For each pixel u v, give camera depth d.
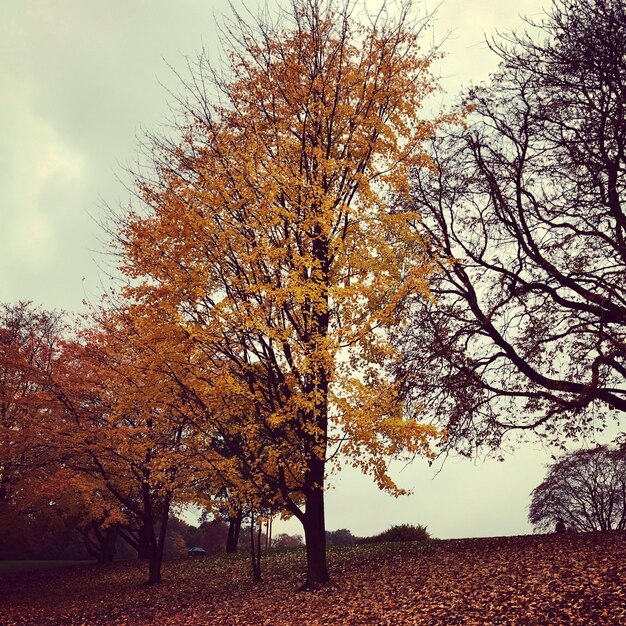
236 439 14.36
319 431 11.58
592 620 7.69
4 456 18.36
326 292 11.97
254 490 13.16
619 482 29.61
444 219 18.61
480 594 10.08
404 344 17.72
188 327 11.92
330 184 14.00
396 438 12.16
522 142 16.55
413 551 17.83
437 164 17.52
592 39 14.30
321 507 13.93
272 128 13.50
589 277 15.80
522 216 16.41
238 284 12.30
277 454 11.90
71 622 14.20
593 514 29.81
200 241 12.32
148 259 12.95
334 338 11.89
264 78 13.51
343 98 14.04
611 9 14.09
